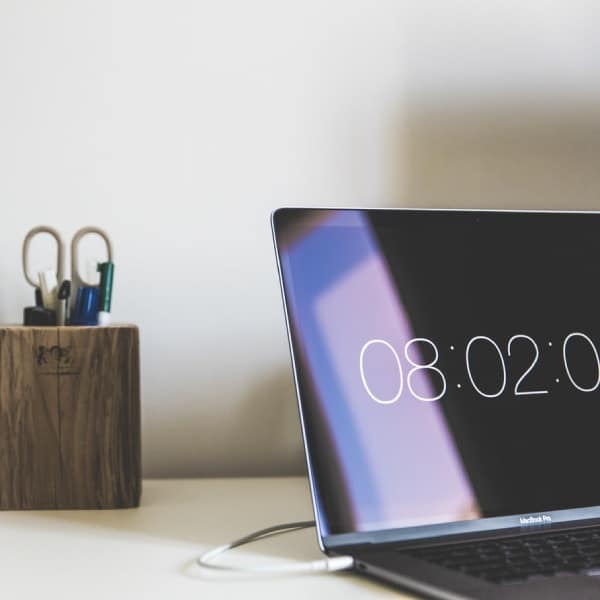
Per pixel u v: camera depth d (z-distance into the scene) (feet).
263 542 2.06
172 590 1.66
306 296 2.07
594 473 2.22
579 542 1.91
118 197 2.93
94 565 1.84
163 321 2.95
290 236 2.10
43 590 1.65
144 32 2.93
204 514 2.36
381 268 2.18
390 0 3.03
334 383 2.03
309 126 2.99
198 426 2.97
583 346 2.34
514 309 2.30
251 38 2.97
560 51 3.12
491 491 2.08
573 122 3.13
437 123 3.05
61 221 2.91
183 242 2.95
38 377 2.42
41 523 2.25
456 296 2.25
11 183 2.89
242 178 2.97
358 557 1.78
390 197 3.03
